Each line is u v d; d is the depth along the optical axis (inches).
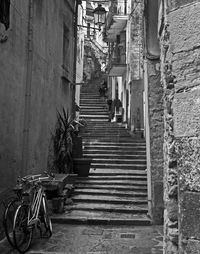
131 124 706.2
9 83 249.3
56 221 310.0
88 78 1471.5
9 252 217.0
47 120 366.6
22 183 226.7
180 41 119.4
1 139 235.1
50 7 370.6
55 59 401.1
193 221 111.0
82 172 449.4
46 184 296.2
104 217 316.2
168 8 125.8
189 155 114.0
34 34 307.1
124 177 446.9
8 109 247.9
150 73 310.7
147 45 284.5
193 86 114.7
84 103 1029.2
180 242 115.3
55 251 226.8
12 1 252.1
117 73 893.8
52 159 394.0
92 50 1550.2
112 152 554.6
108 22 844.0
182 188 115.7
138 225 305.7
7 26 217.6
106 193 392.8
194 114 113.3
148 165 319.9
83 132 703.1
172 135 144.8
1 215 235.0
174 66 121.6
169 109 147.3
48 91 367.9
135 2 692.1
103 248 236.7
